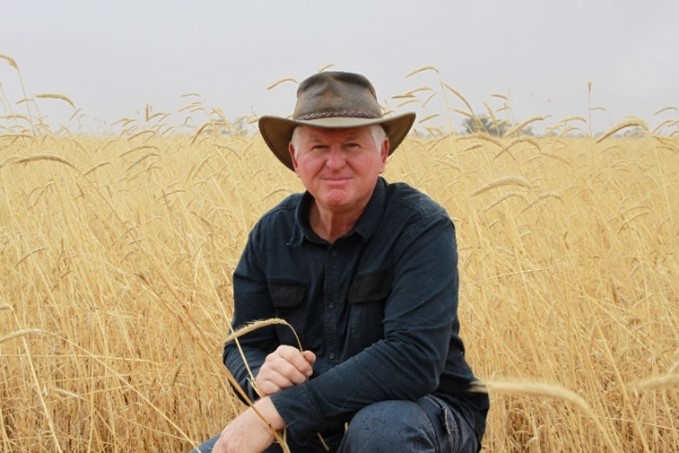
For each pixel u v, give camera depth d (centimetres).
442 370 252
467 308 369
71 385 386
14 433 373
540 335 324
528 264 380
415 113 256
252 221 464
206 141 727
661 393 344
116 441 352
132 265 430
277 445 267
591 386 313
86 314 403
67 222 416
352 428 229
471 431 260
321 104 246
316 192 253
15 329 390
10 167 575
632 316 378
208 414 383
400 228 254
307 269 267
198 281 394
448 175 543
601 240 447
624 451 338
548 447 354
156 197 517
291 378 238
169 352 387
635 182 598
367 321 255
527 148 670
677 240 416
